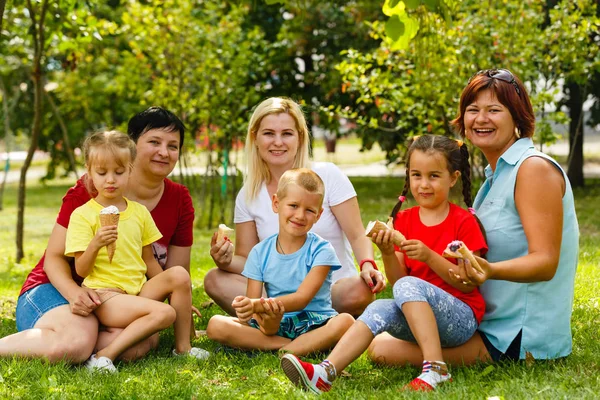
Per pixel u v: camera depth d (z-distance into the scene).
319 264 3.82
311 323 3.90
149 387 3.32
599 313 4.67
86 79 18.67
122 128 11.67
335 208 4.48
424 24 5.34
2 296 6.30
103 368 3.61
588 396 2.96
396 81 8.74
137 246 4.04
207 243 9.61
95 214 3.93
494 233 3.55
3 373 3.45
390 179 19.67
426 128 8.68
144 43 10.73
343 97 15.70
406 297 3.32
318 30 15.73
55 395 3.18
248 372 3.55
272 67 15.34
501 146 3.62
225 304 4.48
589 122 15.56
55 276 3.91
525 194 3.43
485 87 3.55
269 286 3.96
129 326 3.80
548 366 3.43
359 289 4.29
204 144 11.74
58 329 3.74
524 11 8.50
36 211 16.34
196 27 10.59
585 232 9.45
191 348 4.00
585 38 8.75
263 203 4.53
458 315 3.42
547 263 3.33
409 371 3.57
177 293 3.97
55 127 21.47
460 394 3.03
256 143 4.49
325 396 3.16
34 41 7.71
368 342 3.37
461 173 3.67
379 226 3.41
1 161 35.88
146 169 4.22
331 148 26.52
